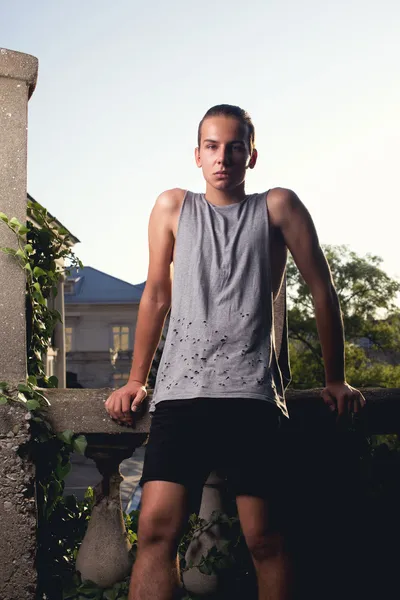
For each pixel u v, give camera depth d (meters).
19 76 2.45
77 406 2.42
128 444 2.54
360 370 32.19
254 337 1.91
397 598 2.69
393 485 2.73
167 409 1.89
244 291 1.93
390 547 2.71
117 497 2.58
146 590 1.81
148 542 1.84
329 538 2.66
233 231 1.99
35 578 2.29
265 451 1.88
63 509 2.84
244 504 1.87
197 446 1.85
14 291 2.39
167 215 2.11
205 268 1.95
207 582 2.53
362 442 2.69
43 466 2.44
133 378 2.28
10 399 2.31
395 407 2.67
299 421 2.55
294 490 2.62
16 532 2.29
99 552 2.51
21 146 2.44
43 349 2.72
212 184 2.02
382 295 34.22
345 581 2.67
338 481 2.68
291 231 2.05
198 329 1.91
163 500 1.82
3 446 2.30
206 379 1.86
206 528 2.55
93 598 2.44
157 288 2.17
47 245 2.75
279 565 1.88
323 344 2.14
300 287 32.00
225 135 1.99
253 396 1.85
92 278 42.31
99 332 40.41
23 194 2.42
